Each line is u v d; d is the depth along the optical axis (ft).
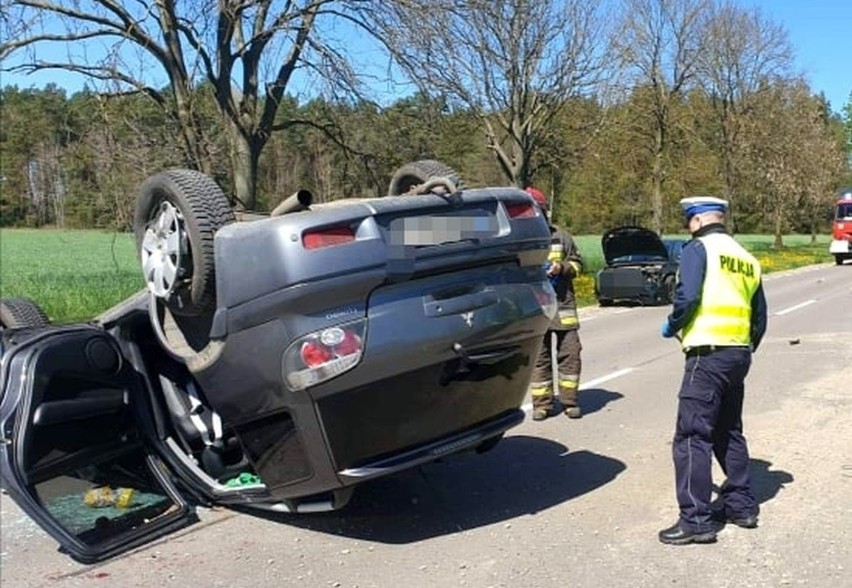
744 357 15.96
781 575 14.46
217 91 52.03
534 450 22.70
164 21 49.80
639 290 66.39
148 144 49.47
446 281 15.76
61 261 136.77
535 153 90.43
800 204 196.34
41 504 15.76
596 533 16.69
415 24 49.21
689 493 15.96
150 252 17.21
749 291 16.08
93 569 15.70
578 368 26.00
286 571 15.37
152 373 18.88
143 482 18.04
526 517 17.74
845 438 22.85
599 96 91.71
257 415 15.65
